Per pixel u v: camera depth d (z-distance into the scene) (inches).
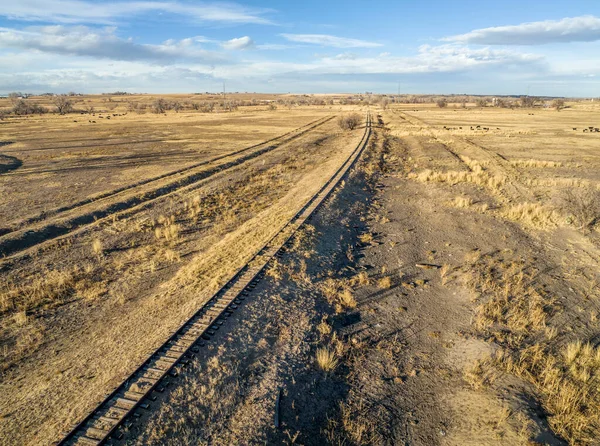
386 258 637.9
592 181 1127.0
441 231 759.7
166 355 354.0
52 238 730.8
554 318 455.2
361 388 350.9
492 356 382.3
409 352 402.9
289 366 359.6
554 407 318.0
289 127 3132.4
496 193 1022.4
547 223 782.5
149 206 931.3
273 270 533.3
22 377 353.7
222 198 1010.1
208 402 307.9
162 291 515.2
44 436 274.2
